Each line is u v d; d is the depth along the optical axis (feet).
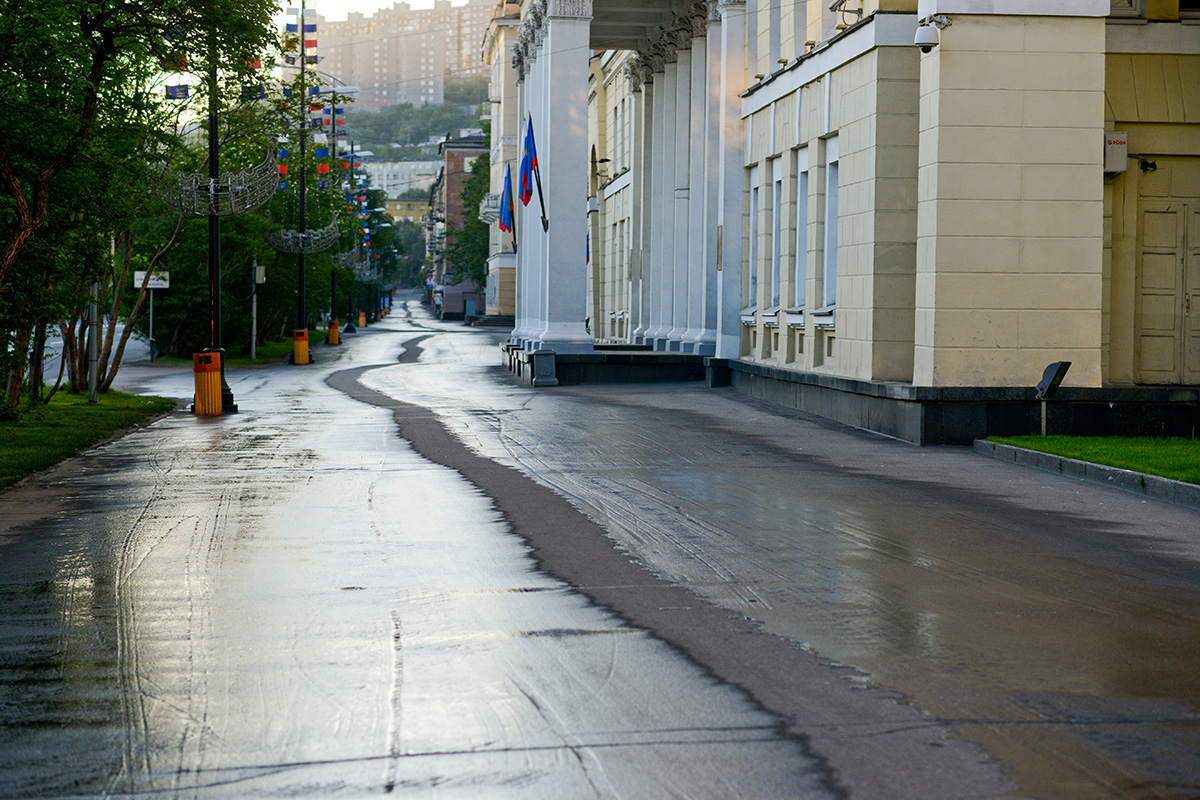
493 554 34.58
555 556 34.19
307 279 196.85
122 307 153.48
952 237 65.98
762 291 102.58
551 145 125.18
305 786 17.47
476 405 90.74
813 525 39.50
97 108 65.21
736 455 59.57
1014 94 65.87
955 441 65.00
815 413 82.99
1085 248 66.39
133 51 65.87
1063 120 66.08
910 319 74.54
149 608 28.30
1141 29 69.46
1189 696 21.56
